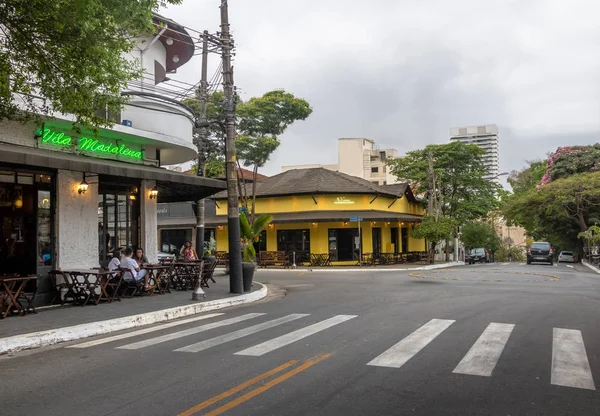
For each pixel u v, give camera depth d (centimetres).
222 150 2948
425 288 1691
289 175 3938
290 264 3444
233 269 1496
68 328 940
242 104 3095
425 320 1020
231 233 1505
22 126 1266
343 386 580
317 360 701
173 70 2125
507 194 5359
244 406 516
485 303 1279
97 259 1431
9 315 1093
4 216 1262
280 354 741
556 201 3903
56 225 1323
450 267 3372
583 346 775
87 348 836
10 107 1002
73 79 949
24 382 631
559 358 701
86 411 511
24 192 1282
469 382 592
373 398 538
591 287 1711
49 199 1323
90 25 866
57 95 941
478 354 726
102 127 1389
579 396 541
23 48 916
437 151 4362
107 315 1091
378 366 665
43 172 1306
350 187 3553
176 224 3856
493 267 3331
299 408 509
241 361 704
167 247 4169
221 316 1155
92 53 910
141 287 1421
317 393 556
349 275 2466
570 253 5106
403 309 1181
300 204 3547
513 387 572
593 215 4106
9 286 1080
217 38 1706
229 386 586
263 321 1052
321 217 3250
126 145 1588
